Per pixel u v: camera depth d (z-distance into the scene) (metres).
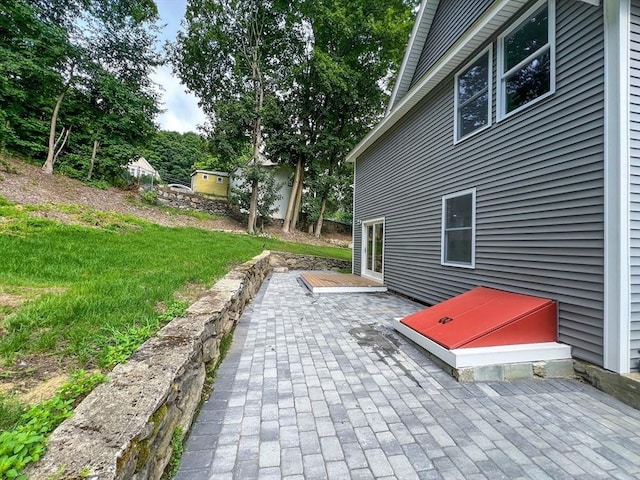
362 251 9.51
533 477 1.66
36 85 10.52
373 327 4.37
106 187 12.09
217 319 2.91
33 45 9.72
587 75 3.05
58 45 10.12
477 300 3.98
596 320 2.85
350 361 3.16
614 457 1.83
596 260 2.88
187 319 2.54
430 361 3.21
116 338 2.05
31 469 0.89
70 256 4.45
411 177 6.66
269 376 2.78
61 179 10.71
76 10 10.59
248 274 5.57
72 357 1.90
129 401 1.30
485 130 4.50
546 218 3.46
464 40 4.57
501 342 3.05
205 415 2.15
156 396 1.36
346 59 16.77
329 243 19.02
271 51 16.91
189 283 4.11
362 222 9.64
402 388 2.63
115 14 11.18
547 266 3.42
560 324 3.21
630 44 2.79
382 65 16.72
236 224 16.31
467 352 2.85
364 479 1.62
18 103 10.32
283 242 15.37
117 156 12.13
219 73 16.83
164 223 10.98
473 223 4.68
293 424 2.08
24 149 10.82
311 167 18.45
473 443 1.93
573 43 3.22
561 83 3.34
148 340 2.03
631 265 2.69
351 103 16.98
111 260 4.68
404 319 4.09
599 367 2.79
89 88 11.46
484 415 2.26
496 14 4.02
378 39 15.88
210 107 17.38
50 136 10.79
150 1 11.75
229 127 15.52
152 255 5.53
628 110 2.75
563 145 3.28
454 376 2.84
